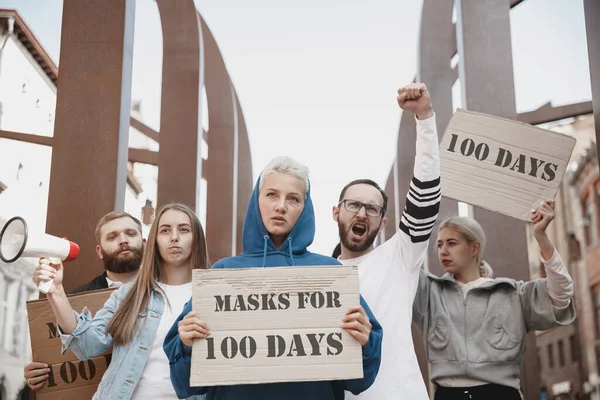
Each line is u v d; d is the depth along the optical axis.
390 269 3.04
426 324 3.51
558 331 21.66
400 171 11.80
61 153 5.18
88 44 5.35
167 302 2.99
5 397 17.20
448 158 3.65
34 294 18.81
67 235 5.04
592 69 3.87
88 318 3.02
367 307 2.50
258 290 2.31
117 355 2.90
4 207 18.55
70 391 3.26
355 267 2.33
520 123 3.62
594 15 3.90
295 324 2.28
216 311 2.29
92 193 5.10
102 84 5.27
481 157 3.63
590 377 20.58
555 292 3.37
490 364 3.33
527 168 3.58
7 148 18.55
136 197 24.09
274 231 2.55
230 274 2.32
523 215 3.54
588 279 20.98
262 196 2.58
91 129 5.20
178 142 9.55
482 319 3.41
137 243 3.84
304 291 2.31
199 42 9.79
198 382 2.22
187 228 3.13
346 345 2.26
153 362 2.88
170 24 9.83
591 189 20.59
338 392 2.50
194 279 2.31
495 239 5.91
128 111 5.43
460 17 6.34
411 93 2.81
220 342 2.26
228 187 12.85
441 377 3.39
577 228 21.30
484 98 6.16
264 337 2.26
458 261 3.53
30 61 19.06
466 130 3.67
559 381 21.59
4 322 17.23
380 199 3.26
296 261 2.57
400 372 2.84
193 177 9.45
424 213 2.90
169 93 9.65
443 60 9.88
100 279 3.91
